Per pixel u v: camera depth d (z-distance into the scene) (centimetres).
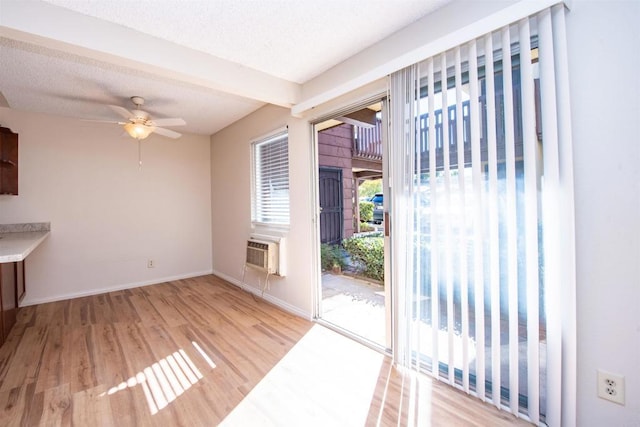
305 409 170
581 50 138
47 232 348
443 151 183
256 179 393
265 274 371
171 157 465
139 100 320
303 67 260
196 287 424
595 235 137
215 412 168
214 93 312
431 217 188
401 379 196
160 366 215
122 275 420
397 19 194
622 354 132
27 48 217
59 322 298
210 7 179
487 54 162
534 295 150
